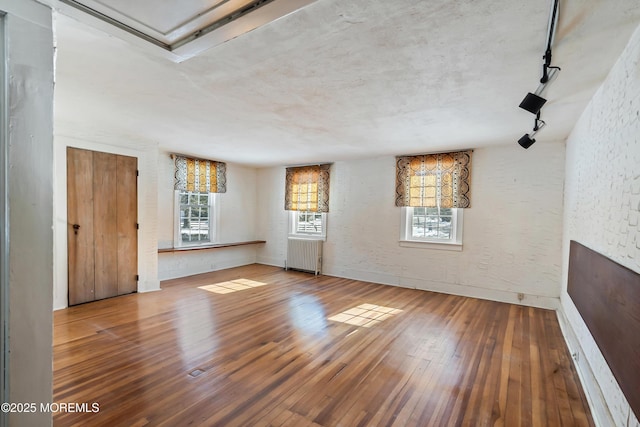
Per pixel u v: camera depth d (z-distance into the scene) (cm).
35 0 73
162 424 186
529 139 340
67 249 392
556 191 417
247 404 207
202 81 236
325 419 194
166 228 556
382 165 560
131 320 354
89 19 102
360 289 514
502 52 187
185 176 568
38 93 73
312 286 529
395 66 207
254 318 369
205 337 312
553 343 310
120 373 242
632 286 154
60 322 345
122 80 236
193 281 550
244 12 99
